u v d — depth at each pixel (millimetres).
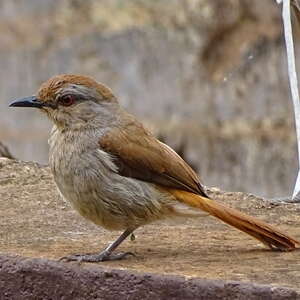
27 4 21188
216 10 20297
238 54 20156
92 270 10508
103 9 20938
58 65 20938
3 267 10781
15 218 12680
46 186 13945
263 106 20078
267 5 20062
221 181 20188
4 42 21031
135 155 11180
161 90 20453
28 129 20953
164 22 20500
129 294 10383
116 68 20656
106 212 11250
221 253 11312
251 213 13109
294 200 13664
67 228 12297
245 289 10055
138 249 11516
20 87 20953
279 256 11156
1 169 14523
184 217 11344
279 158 19953
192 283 10195
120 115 11406
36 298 10703
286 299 9953
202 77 20297
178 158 11375
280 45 19984
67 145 11250
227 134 20141
